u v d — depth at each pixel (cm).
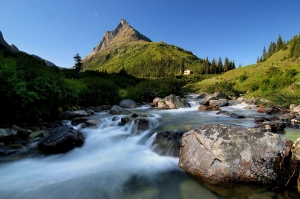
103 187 534
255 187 480
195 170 562
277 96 2325
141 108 2006
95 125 1090
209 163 544
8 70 949
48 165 674
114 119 1257
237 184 496
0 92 898
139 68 17025
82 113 1400
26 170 631
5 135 782
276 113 1653
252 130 580
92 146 850
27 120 1083
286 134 883
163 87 2761
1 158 684
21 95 909
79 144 845
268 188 474
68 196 494
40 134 910
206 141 591
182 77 11612
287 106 1994
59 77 1408
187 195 482
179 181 554
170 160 687
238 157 523
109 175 600
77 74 4072
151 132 959
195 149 605
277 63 7125
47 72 1275
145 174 603
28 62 1184
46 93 1137
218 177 514
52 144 759
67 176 595
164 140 781
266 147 527
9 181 562
